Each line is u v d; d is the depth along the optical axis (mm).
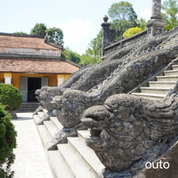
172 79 5055
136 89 5605
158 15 9922
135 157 2836
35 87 20016
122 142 2816
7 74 17219
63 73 18297
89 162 3762
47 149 5562
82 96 5625
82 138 5094
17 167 4969
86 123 2752
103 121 2725
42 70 18188
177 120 2889
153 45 8391
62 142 5668
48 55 21281
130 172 2779
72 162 4199
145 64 5730
